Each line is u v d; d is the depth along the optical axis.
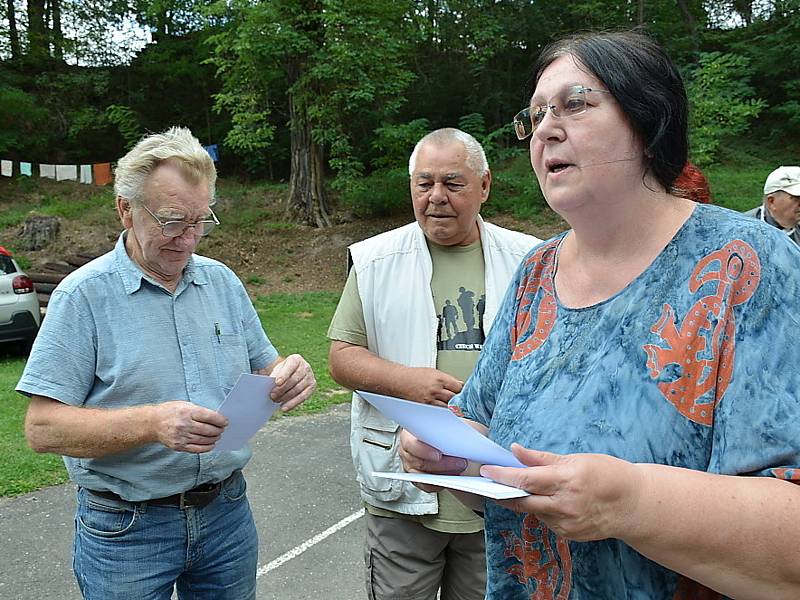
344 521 4.19
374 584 2.44
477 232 2.62
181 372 2.07
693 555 0.98
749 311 1.06
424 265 2.54
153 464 1.98
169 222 1.94
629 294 1.19
